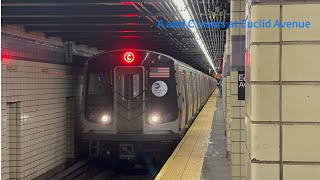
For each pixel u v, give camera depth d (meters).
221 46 17.17
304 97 2.22
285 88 2.23
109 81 9.23
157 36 9.88
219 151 8.48
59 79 9.59
